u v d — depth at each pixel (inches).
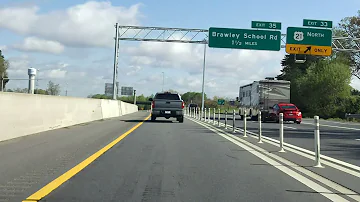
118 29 1473.9
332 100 2620.6
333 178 344.5
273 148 549.6
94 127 834.2
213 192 284.5
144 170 360.2
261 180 330.3
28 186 289.6
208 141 622.5
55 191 277.3
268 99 1422.2
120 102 1656.0
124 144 549.3
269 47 1344.7
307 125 1208.2
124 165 383.2
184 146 546.3
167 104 1135.6
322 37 1315.2
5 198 256.5
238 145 577.0
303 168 391.9
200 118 1515.7
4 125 520.4
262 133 829.8
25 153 435.5
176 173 350.3
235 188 298.7
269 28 1341.0
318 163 401.7
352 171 378.9
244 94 1679.4
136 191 282.4
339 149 559.8
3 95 515.5
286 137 738.2
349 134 842.8
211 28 1350.9
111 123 999.0
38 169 353.1
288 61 3048.7
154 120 1194.0
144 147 522.3
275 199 269.9
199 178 331.6
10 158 401.4
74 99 878.4
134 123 1037.8
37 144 508.4
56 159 407.2
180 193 279.4
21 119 572.1
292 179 337.4
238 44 1346.0
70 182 305.6
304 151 522.3
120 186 296.4
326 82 2551.7
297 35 1315.2
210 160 427.8
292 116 1284.4
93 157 426.6
